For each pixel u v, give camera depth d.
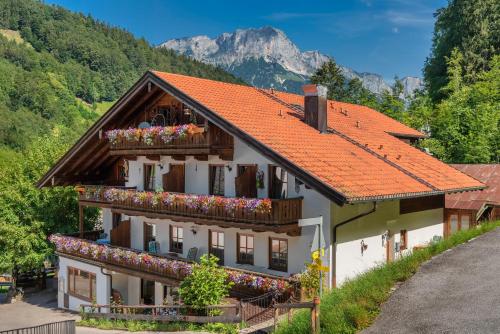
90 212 31.58
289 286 15.27
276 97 23.78
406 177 19.05
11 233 28.75
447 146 38.72
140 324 18.12
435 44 55.16
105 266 22.91
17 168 32.38
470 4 50.22
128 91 21.52
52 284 33.75
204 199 18.33
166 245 22.08
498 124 37.81
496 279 11.09
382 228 18.97
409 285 11.22
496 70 43.56
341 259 16.72
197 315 16.39
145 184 23.59
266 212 16.25
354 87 62.50
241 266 18.73
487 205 23.89
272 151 16.02
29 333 20.19
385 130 25.97
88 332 18.58
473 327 8.70
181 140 19.58
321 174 15.62
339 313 9.78
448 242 14.61
